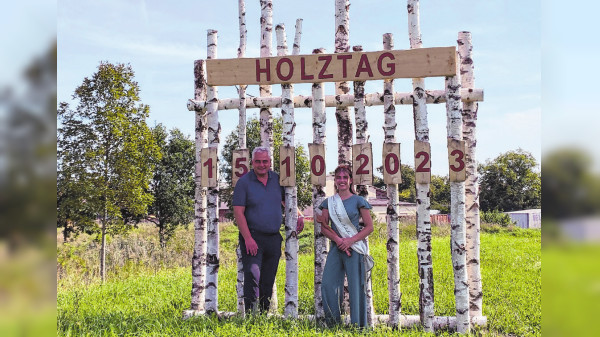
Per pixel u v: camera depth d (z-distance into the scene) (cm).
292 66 692
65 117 1559
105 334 573
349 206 622
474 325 672
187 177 2636
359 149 681
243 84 707
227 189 2280
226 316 702
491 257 1487
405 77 658
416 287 996
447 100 659
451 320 671
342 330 578
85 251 1833
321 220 634
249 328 584
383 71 665
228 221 3838
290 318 637
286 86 702
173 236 2498
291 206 689
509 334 670
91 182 1545
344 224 620
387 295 898
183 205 2528
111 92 1580
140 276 1245
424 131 665
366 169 677
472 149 739
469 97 720
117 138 1588
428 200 660
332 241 632
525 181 4725
